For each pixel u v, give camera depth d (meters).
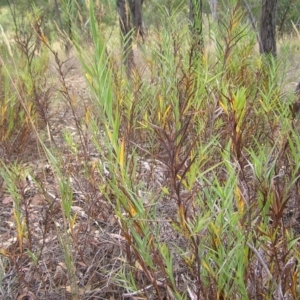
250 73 2.99
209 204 1.62
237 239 1.64
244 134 2.32
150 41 3.28
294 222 1.96
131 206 1.58
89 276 2.21
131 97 2.60
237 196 1.59
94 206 2.46
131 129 2.43
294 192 2.04
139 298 1.84
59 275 2.23
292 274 1.57
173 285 1.63
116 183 1.63
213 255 1.54
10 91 3.71
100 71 1.46
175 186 1.48
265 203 1.54
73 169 2.62
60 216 2.62
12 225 2.63
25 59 3.84
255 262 1.74
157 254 1.82
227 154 1.69
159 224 2.02
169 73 2.76
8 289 2.12
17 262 2.25
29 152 3.34
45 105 3.64
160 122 2.23
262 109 2.56
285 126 1.95
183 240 2.05
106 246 2.31
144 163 2.66
